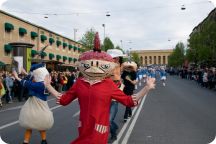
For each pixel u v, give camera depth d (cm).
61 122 1143
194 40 5491
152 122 1129
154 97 2125
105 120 444
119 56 864
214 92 2639
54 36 5094
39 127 716
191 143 824
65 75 2856
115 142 826
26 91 2081
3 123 1118
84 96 450
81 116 449
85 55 468
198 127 1041
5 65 2412
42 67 730
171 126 1053
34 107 715
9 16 3641
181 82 4297
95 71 455
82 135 442
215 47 4425
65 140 853
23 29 3897
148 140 853
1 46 3488
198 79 3919
